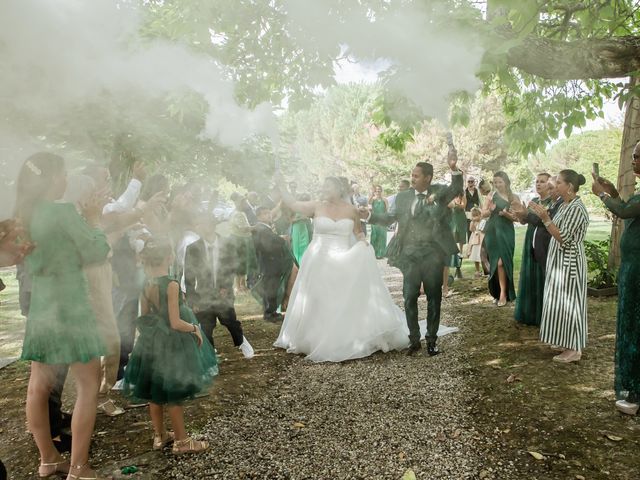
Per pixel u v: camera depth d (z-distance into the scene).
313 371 3.69
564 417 2.75
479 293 6.49
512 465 2.26
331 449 2.43
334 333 3.98
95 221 1.83
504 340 4.32
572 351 3.72
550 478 2.14
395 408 2.92
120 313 2.84
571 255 3.62
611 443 2.44
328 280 4.11
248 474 2.21
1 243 1.45
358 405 2.98
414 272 3.97
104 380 2.88
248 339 4.63
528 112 2.62
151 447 2.50
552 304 3.71
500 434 2.56
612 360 3.70
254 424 2.73
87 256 1.74
